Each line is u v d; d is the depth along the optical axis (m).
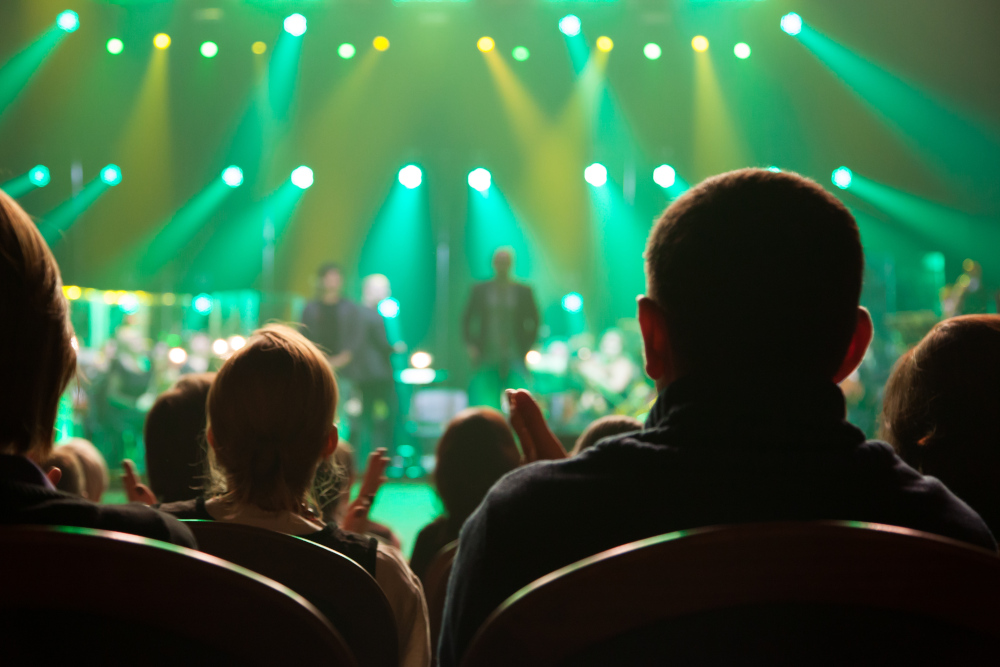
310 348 1.53
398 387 8.65
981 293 9.10
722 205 0.90
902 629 0.64
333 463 2.09
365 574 1.13
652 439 0.89
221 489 1.64
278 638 0.66
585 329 11.39
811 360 0.90
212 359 8.33
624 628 0.66
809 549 0.64
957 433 1.24
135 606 0.63
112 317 8.63
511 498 0.87
